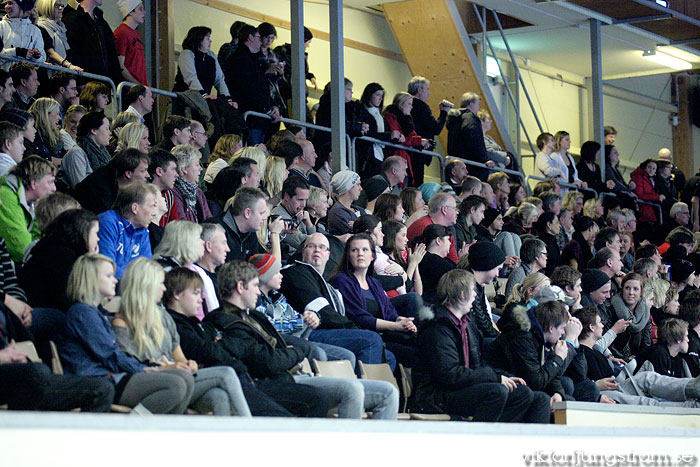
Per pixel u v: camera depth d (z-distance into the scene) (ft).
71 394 30.78
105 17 76.23
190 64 65.26
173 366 34.27
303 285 46.73
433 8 92.53
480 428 37.19
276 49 78.28
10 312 33.42
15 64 54.65
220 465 29.22
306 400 37.88
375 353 46.16
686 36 103.19
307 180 62.13
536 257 61.87
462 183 71.56
